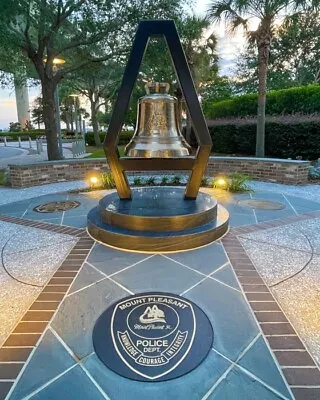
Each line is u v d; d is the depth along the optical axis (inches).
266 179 273.7
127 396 52.6
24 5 278.7
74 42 336.8
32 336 67.8
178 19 323.0
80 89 743.7
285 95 394.9
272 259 108.0
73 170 291.6
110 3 296.5
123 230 119.6
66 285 90.1
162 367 58.7
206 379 56.0
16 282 93.2
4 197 222.5
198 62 585.9
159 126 127.3
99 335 67.7
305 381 55.4
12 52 337.4
